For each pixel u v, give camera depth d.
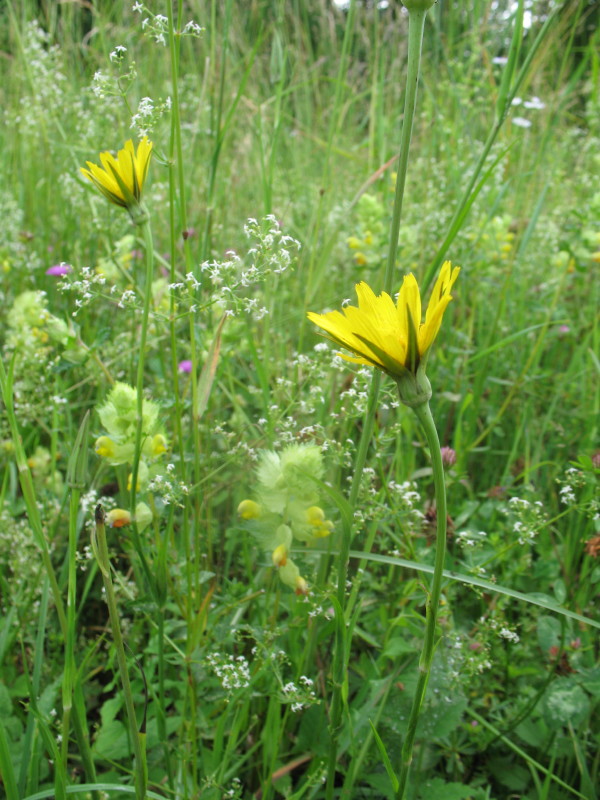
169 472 0.36
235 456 0.40
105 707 0.41
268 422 0.43
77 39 1.10
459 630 0.44
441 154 0.91
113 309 0.68
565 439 0.63
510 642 0.44
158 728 0.37
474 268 0.75
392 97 1.13
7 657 0.44
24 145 0.93
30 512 0.33
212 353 0.37
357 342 0.23
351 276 0.87
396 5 1.09
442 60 1.06
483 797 0.40
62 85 0.88
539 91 0.98
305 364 0.43
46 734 0.32
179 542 0.50
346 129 1.17
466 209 0.41
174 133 0.36
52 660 0.45
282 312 0.71
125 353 0.53
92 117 0.72
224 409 0.62
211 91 0.58
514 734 0.44
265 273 0.36
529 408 0.65
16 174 0.90
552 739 0.42
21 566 0.48
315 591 0.38
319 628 0.43
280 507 0.36
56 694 0.40
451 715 0.38
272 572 0.43
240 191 0.89
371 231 0.77
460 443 0.57
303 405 0.44
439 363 0.69
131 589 0.48
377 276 0.77
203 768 0.39
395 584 0.49
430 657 0.27
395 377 0.24
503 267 0.80
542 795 0.39
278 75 0.57
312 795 0.37
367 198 0.77
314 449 0.36
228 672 0.36
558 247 0.80
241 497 0.49
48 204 0.85
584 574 0.46
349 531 0.31
